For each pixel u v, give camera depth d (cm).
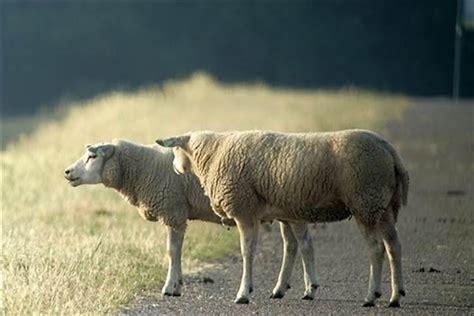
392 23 13762
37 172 4688
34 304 2516
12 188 4328
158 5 14675
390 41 13750
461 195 4559
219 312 2669
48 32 14438
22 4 14512
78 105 8650
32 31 14412
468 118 7844
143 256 3181
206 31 14450
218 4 14488
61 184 4434
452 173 5181
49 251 3070
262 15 14300
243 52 14275
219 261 3375
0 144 7575
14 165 4847
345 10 14012
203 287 3003
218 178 2812
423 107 8869
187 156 2892
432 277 3105
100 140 5500
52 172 4691
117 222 3753
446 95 13488
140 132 5797
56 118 9412
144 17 14562
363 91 10000
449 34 13500
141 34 14500
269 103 8019
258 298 2856
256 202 2797
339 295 2881
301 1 14175
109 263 3016
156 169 2978
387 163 2688
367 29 13875
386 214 2719
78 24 14512
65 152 5219
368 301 2720
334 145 2698
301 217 2766
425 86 13512
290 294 2908
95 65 14388
